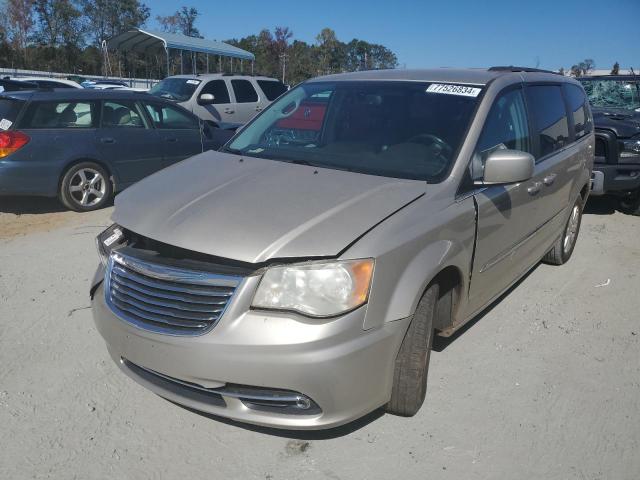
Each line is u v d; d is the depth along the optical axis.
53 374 3.61
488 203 3.57
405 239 2.87
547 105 4.81
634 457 3.04
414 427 3.20
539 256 5.06
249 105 13.57
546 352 4.13
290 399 2.67
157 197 3.26
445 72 4.25
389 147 3.68
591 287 5.43
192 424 3.18
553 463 2.97
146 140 8.18
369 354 2.71
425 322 3.05
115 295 2.98
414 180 3.33
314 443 3.05
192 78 13.06
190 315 2.71
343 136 3.90
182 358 2.69
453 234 3.20
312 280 2.63
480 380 3.71
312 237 2.72
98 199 7.83
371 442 3.06
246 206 2.99
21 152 7.09
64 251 5.95
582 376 3.82
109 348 3.10
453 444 3.08
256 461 2.91
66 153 7.42
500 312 4.78
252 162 3.69
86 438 3.04
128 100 8.11
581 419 3.34
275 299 2.63
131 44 19.09
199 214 2.96
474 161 3.54
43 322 4.30
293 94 4.50
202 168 3.64
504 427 3.24
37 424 3.13
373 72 4.48
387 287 2.76
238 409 2.73
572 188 5.34
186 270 2.74
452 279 3.41
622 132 7.66
